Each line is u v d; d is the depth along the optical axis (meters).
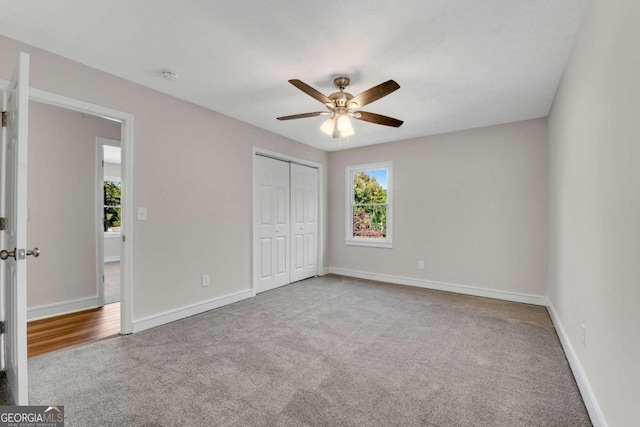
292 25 1.92
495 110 3.41
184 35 2.05
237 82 2.74
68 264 3.42
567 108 2.38
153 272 2.91
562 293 2.62
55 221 3.33
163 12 1.81
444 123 3.88
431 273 4.46
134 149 2.76
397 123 2.83
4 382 1.88
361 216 5.30
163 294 2.99
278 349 2.45
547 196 3.62
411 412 1.67
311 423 1.58
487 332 2.81
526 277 3.77
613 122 1.38
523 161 3.78
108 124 3.78
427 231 4.50
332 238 5.56
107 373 2.07
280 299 3.88
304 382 1.97
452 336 2.72
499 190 3.94
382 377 2.03
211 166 3.46
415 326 2.96
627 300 1.22
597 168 1.62
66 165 3.41
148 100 2.86
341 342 2.59
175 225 3.10
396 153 4.79
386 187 5.02
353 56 2.29
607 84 1.45
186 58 2.34
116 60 2.38
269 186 4.39
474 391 1.88
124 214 2.73
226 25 1.93
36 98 2.21
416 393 1.85
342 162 5.41
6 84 2.04
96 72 2.51
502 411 1.69
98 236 3.65
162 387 1.90
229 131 3.68
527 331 2.84
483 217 4.05
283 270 4.64
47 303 3.27
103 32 2.02
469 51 2.21
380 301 3.81
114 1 1.72
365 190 5.26
